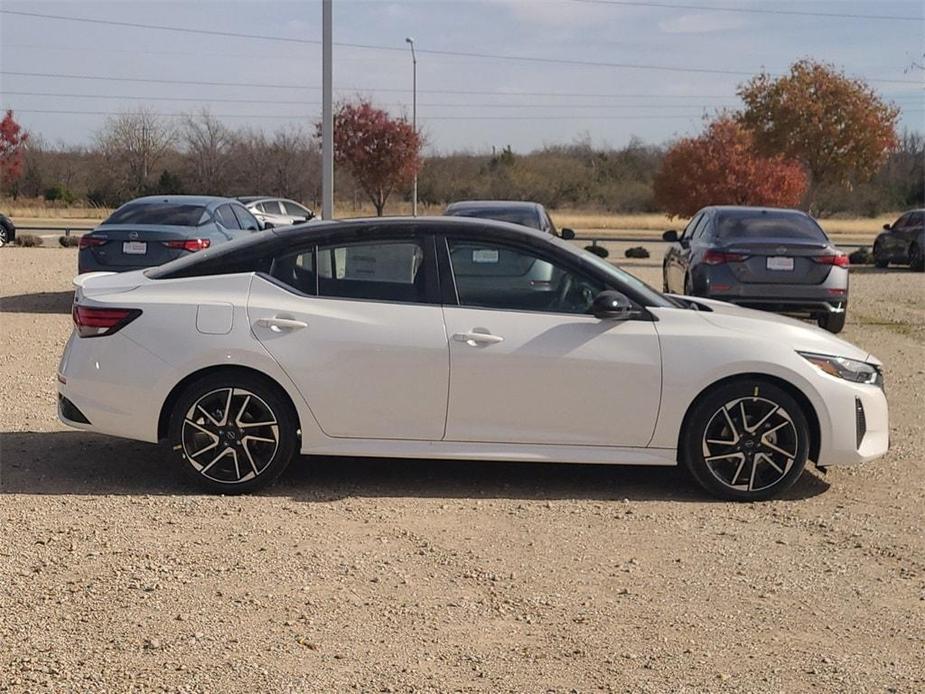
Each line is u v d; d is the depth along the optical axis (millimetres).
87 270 13812
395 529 5801
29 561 5184
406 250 6453
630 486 6746
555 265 6473
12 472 6699
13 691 3896
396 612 4703
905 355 12344
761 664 4277
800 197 45312
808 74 36250
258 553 5371
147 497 6250
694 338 6359
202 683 3990
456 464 7168
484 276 6441
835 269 12852
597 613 4754
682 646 4430
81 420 6426
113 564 5172
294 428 6359
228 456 6320
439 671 4148
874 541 5785
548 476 6934
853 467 7328
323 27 19734
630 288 6480
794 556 5535
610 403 6336
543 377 6297
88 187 62438
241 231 15484
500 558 5402
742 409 6395
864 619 4754
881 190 67000
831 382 6414
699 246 13625
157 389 6266
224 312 6297
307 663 4184
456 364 6277
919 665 4297
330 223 6566
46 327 13086
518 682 4070
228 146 61375
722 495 6465
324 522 5887
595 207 71375
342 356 6266
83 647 4273
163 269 6633
